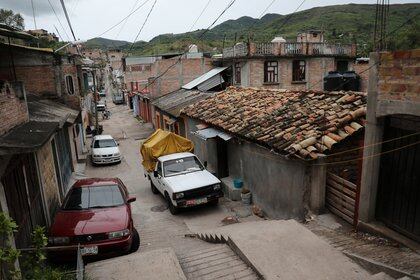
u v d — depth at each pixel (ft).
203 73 90.94
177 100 72.02
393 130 18.92
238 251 17.88
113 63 256.32
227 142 40.57
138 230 31.14
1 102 19.36
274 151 27.22
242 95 48.24
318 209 24.86
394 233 18.94
